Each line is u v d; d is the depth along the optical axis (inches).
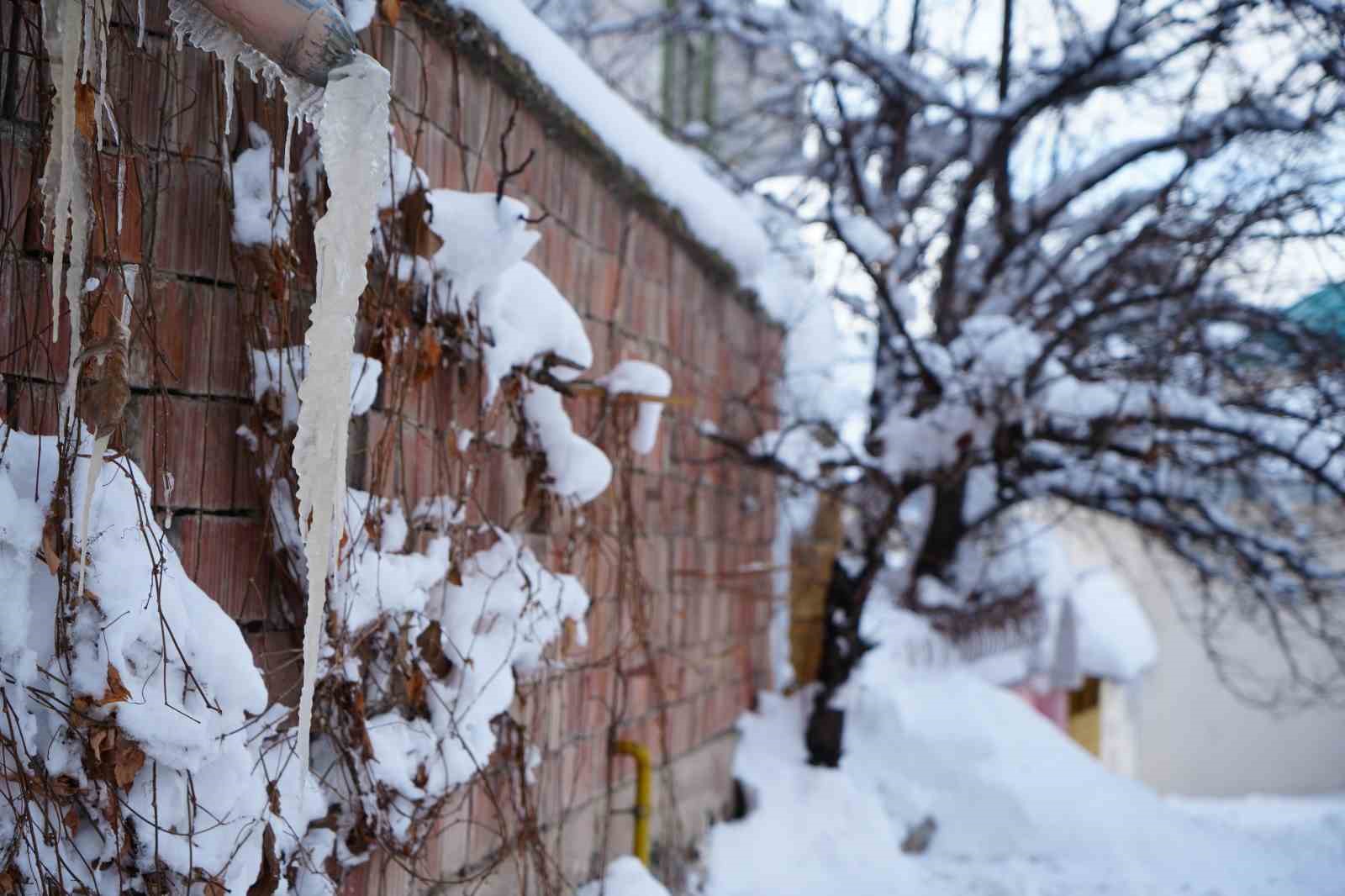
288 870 103.1
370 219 89.1
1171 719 714.8
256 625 104.9
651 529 207.6
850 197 296.5
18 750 84.5
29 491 86.3
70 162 79.7
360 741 110.4
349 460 112.7
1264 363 254.1
